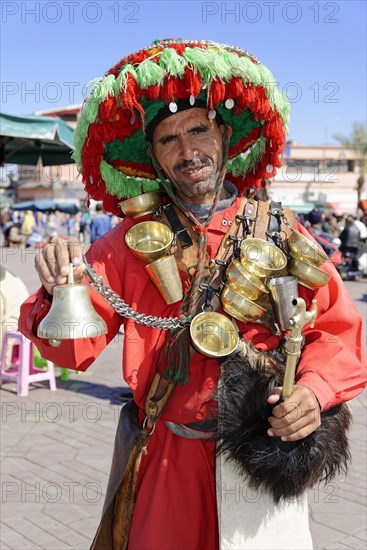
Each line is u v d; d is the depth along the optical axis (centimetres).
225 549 164
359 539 316
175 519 172
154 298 181
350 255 1456
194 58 169
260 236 181
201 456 176
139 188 218
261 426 164
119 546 177
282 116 194
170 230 183
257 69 179
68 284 153
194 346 167
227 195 194
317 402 161
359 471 393
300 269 175
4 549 305
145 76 169
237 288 172
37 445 438
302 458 164
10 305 574
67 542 313
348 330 179
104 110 178
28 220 2397
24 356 559
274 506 168
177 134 181
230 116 199
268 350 178
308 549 174
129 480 176
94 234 1186
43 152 775
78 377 624
